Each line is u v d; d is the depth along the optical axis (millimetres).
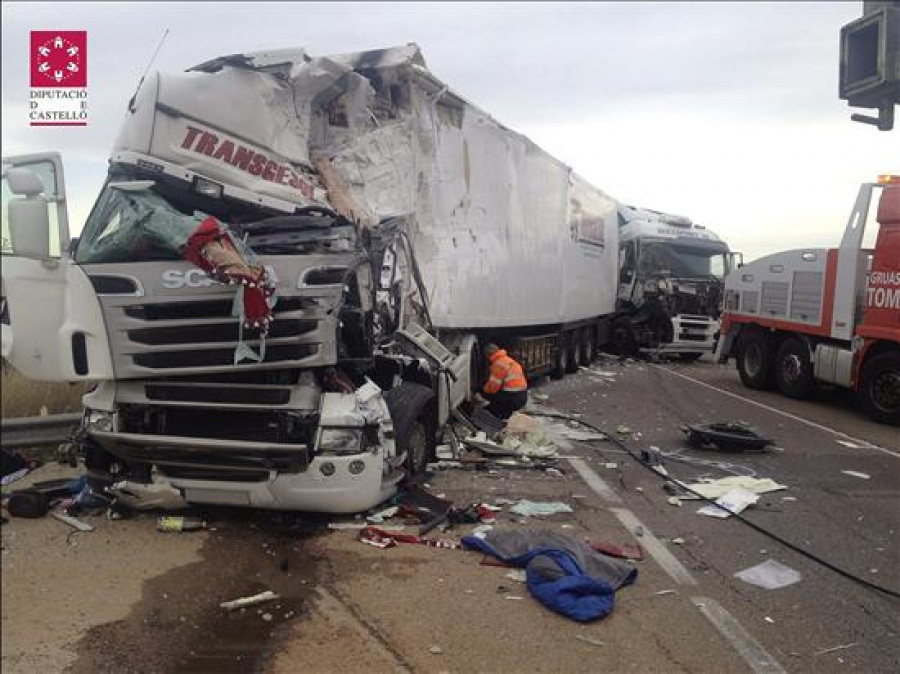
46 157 5449
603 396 14156
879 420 10914
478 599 4738
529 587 4844
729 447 9469
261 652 4035
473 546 5547
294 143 6707
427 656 4047
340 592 4793
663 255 21422
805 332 13266
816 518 6820
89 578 4871
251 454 5535
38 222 5125
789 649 4305
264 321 5293
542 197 13273
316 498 5684
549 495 7219
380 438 5898
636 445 9828
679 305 21031
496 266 10922
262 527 5918
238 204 6160
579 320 17234
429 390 7273
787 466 8727
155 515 6137
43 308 5344
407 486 6816
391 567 5203
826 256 12672
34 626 4215
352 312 6012
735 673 4000
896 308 10547
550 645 4203
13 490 6734
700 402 13469
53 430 7859
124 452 5727
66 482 6746
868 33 3828
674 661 4094
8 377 8125
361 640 4188
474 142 10070
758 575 5398
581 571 4980
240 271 5148
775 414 12125
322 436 5691
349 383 6031
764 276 14633
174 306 5488
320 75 6738
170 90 5863
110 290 5430
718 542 6086
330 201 6973
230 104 6117
